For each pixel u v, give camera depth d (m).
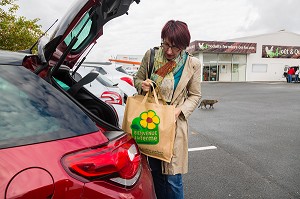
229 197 2.93
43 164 1.00
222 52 29.14
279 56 31.86
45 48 1.41
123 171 1.21
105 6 1.80
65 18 1.45
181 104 2.02
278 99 12.65
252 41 30.94
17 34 6.89
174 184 2.03
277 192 3.04
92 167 1.10
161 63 1.97
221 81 30.33
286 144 4.93
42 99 1.19
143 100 1.87
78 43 2.06
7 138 1.04
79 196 1.04
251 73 31.28
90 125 1.24
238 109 9.53
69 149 1.09
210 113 8.64
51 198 0.99
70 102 1.27
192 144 4.98
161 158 1.84
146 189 1.33
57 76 2.17
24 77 1.23
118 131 1.48
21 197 0.93
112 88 4.39
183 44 1.82
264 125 6.68
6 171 0.95
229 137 5.49
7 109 1.11
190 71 1.97
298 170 3.68
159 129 1.82
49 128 1.12
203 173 3.58
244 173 3.58
